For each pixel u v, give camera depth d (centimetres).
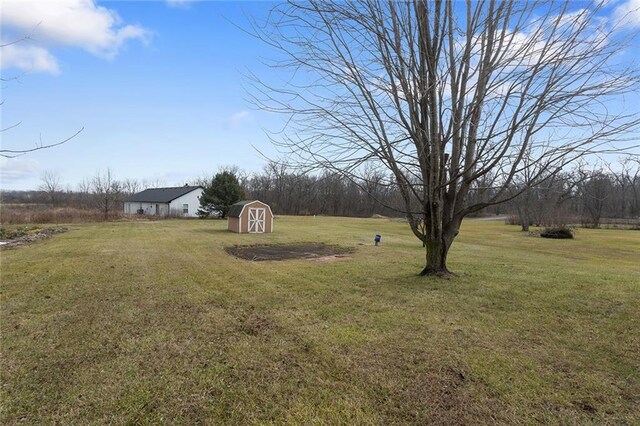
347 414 259
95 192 4588
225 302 554
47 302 551
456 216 715
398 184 647
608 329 430
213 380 308
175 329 434
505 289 621
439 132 627
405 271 810
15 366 333
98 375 317
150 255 1076
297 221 3241
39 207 3678
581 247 1630
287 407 269
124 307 526
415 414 260
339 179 602
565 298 564
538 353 362
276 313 496
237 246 1355
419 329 430
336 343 387
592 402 276
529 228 2828
